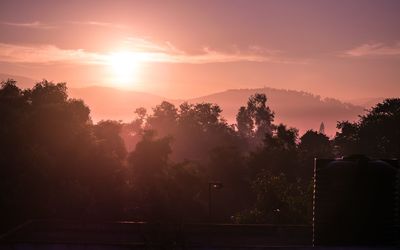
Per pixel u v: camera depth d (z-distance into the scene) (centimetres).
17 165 3744
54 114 4338
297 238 1366
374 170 1119
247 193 7550
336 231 1130
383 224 1123
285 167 8238
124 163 5253
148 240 1148
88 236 1303
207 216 5425
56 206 3859
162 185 5153
